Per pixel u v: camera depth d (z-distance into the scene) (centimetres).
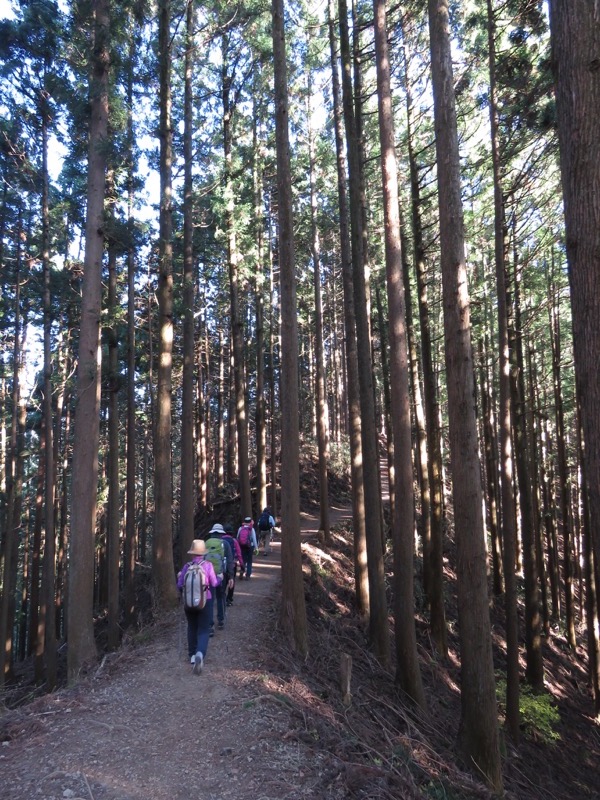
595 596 1459
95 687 662
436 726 877
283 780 445
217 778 445
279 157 922
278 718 573
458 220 732
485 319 1858
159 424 1192
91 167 1072
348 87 1137
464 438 719
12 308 1816
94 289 1051
